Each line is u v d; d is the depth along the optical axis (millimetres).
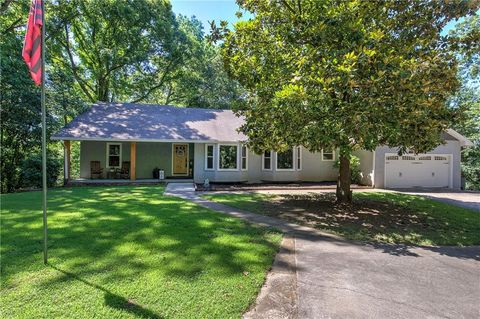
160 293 3568
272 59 9094
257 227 7035
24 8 19797
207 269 4324
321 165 19312
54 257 4578
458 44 8375
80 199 10195
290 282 4113
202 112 20906
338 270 4621
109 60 25359
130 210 8273
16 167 15523
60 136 15008
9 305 3229
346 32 7383
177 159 19172
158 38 25547
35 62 4277
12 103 14734
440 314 3373
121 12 23266
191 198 11219
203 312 3227
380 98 6836
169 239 5625
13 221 6773
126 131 16500
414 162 17641
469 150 24094
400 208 10422
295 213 9047
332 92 7473
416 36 8250
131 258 4617
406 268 4824
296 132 8195
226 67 10008
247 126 10328
